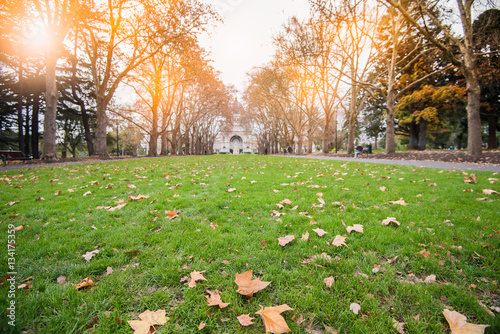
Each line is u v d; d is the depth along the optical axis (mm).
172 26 15305
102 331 1348
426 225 2705
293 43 16953
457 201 3650
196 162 13031
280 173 7535
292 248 2256
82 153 46750
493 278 1764
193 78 23578
